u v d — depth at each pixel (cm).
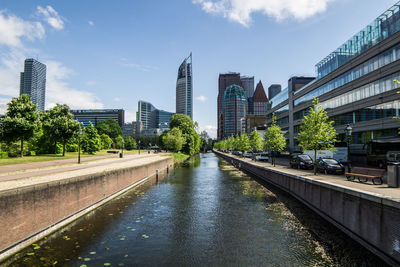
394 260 725
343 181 1455
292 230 1088
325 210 1241
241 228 1123
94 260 801
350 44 3572
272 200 1695
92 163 3083
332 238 984
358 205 926
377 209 811
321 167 2067
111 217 1288
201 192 1992
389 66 2772
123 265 771
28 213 906
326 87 4288
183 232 1074
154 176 3130
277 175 2258
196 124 9794
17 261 779
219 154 10788
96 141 5862
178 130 7438
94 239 984
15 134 3222
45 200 1007
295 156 2709
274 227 1131
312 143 1945
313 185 1410
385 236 770
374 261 779
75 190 1252
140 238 1002
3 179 1397
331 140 2009
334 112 4006
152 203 1605
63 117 4225
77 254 842
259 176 2986
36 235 948
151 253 862
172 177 3003
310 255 836
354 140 3531
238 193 1947
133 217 1290
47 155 4166
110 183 1758
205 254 857
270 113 8100
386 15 2842
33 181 1243
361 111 3331
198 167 4466
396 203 716
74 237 1000
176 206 1527
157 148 13812
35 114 3475
